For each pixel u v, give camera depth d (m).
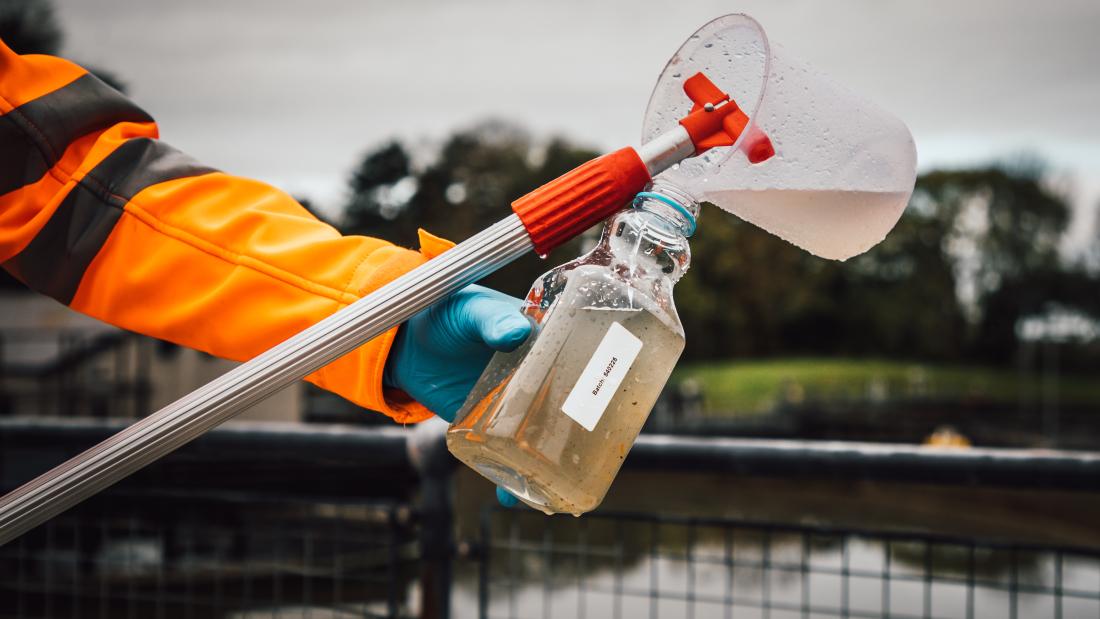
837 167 0.71
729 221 54.59
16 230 0.78
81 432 2.32
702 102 0.71
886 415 41.94
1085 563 8.88
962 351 60.03
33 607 2.49
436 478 2.07
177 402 0.61
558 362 0.67
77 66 0.83
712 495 17.02
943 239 59.78
